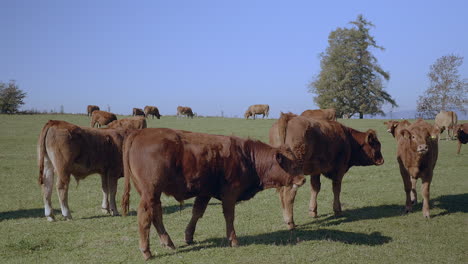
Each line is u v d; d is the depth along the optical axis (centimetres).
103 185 909
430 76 4375
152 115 5284
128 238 694
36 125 3494
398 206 960
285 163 657
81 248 644
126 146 607
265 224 791
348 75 5725
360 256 603
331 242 668
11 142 2425
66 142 814
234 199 640
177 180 602
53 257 600
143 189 589
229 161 626
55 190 1176
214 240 682
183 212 900
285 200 755
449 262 586
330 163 845
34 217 864
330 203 995
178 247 642
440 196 1061
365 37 5969
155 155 585
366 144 920
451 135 2741
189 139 619
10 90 6044
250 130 3192
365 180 1340
